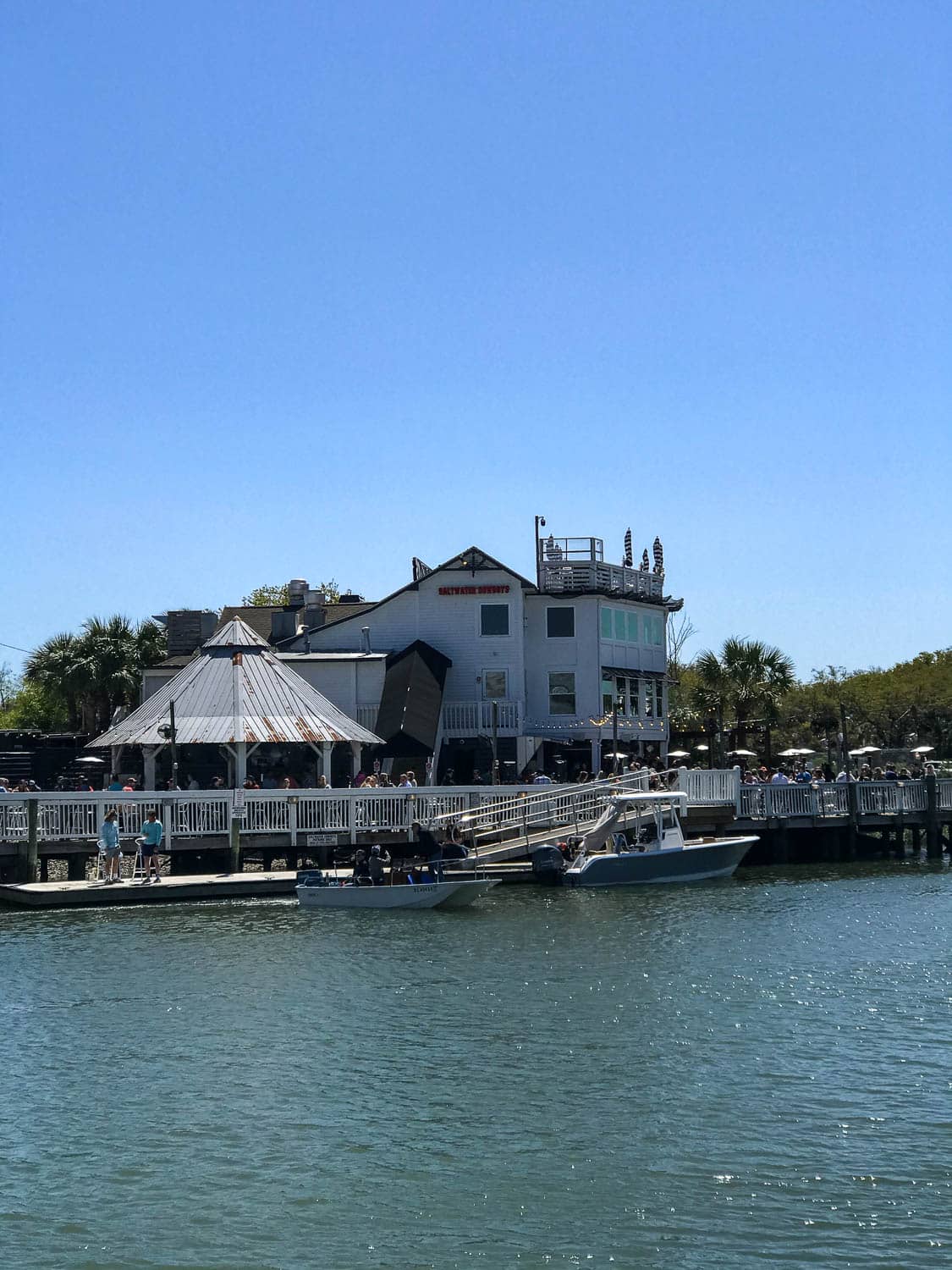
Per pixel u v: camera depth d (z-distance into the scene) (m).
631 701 66.56
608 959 31.52
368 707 61.94
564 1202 17.03
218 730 49.91
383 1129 19.66
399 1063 22.86
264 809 43.28
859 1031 24.50
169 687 53.75
